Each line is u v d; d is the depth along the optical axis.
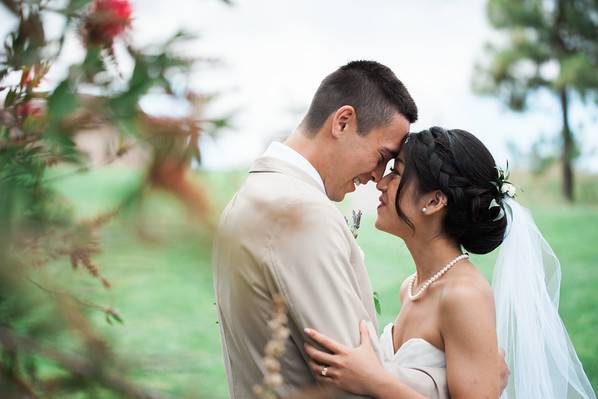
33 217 0.59
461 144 1.92
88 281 0.59
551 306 2.23
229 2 0.64
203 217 0.52
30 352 0.58
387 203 1.99
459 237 1.96
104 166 0.56
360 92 1.81
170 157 0.54
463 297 1.80
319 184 1.75
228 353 1.78
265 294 1.51
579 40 14.20
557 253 8.90
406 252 9.03
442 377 1.78
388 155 1.90
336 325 1.47
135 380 0.58
